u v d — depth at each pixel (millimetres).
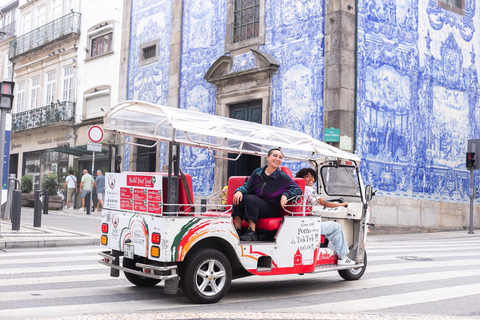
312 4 16594
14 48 34719
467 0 19953
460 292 6758
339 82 15586
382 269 8812
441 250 12039
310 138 7363
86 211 22719
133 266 6375
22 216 18203
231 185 7027
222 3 19781
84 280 7094
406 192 17250
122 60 24531
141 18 23750
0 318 4832
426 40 18297
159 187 5605
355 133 15852
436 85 18547
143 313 5148
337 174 8172
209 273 5766
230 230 5969
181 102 21188
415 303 6055
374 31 16641
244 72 18141
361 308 5754
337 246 7316
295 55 16953
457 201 19062
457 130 19234
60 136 29625
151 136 6848
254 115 18359
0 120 11641
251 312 5309
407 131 17438
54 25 30562
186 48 21234
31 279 7039
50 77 31672
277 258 6379
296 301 6098
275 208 6574
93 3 27688
